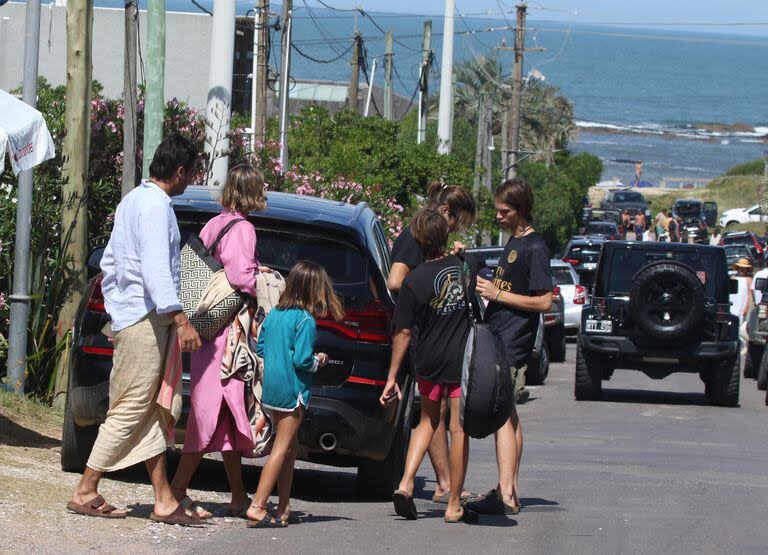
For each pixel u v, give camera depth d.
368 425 18.27
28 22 24.72
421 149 73.56
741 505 19.61
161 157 15.38
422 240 17.33
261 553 14.73
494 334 17.09
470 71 159.12
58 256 26.48
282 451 16.31
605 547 15.93
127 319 15.30
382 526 16.98
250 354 16.34
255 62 71.31
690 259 39.25
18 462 19.02
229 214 16.62
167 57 75.75
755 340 49.59
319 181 51.06
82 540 14.41
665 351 38.56
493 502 18.11
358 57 104.12
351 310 18.34
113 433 15.48
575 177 181.25
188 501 16.50
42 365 26.22
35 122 20.17
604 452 27.00
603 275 39.31
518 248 18.39
